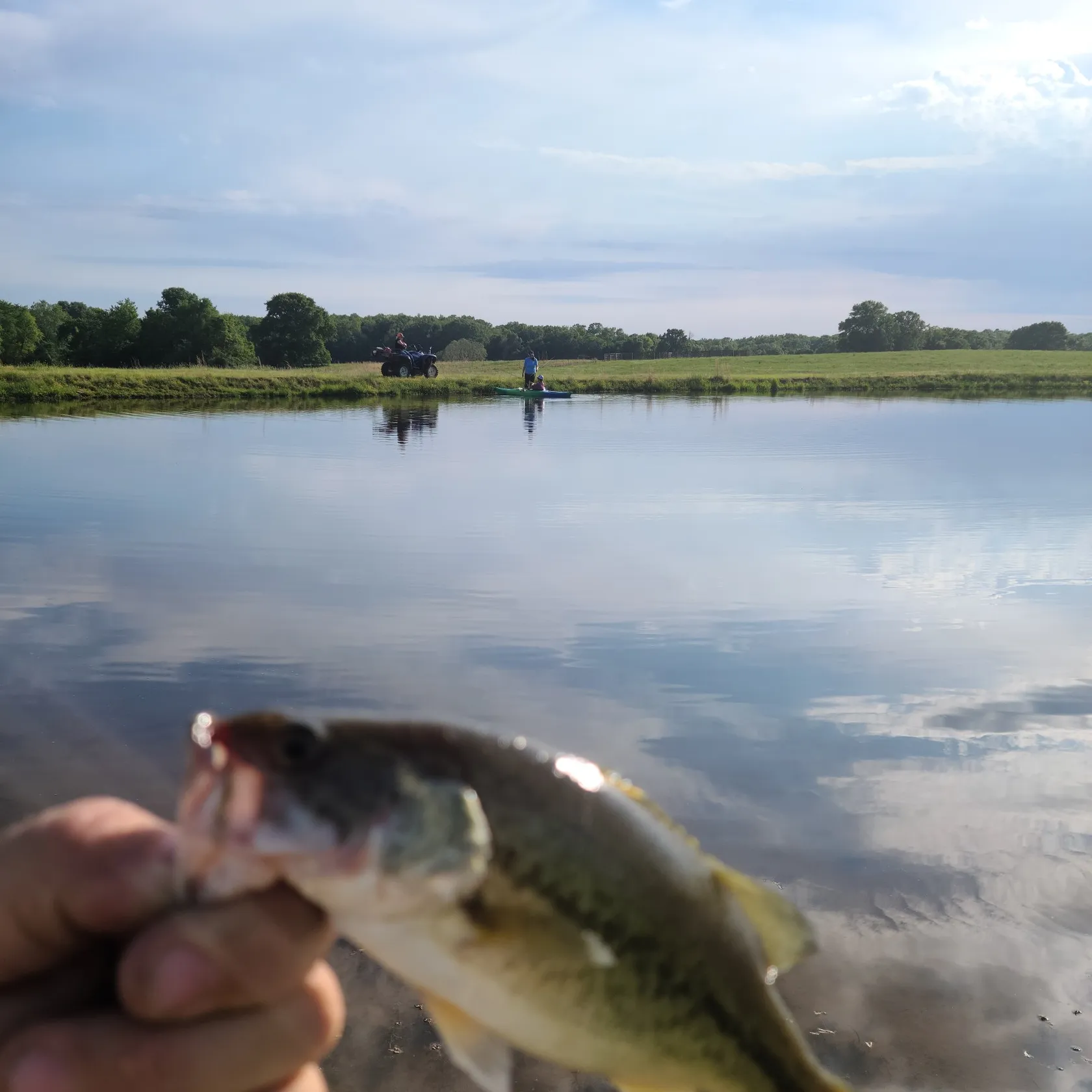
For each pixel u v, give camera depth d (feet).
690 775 23.61
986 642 34.68
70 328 408.67
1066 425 139.85
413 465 84.07
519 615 37.24
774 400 202.08
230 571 43.19
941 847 20.10
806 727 26.71
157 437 103.81
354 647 32.81
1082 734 26.48
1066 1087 13.16
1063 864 19.36
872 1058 13.79
